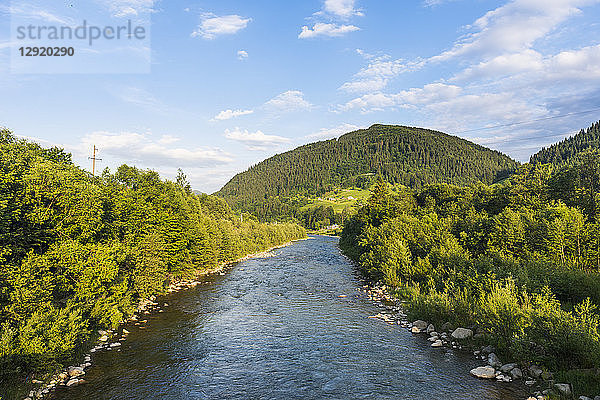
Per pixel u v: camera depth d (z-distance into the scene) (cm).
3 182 2186
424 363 2067
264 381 1873
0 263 2014
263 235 10256
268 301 3628
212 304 3491
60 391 1716
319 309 3319
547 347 1778
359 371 1986
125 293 2977
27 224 2309
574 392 1562
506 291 2161
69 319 1983
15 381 1686
